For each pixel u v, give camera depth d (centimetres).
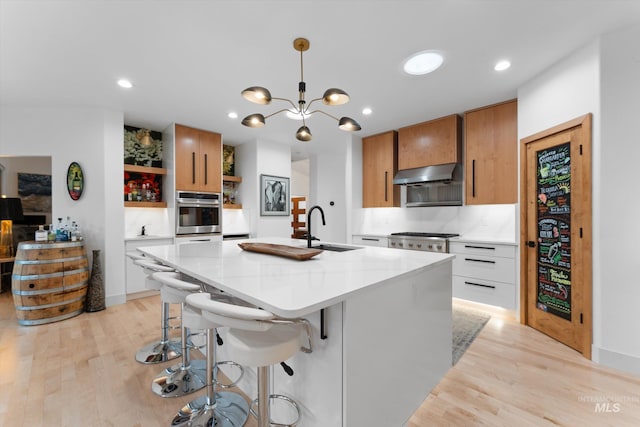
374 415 131
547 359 218
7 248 394
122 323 292
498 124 326
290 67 248
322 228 643
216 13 181
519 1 172
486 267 318
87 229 337
